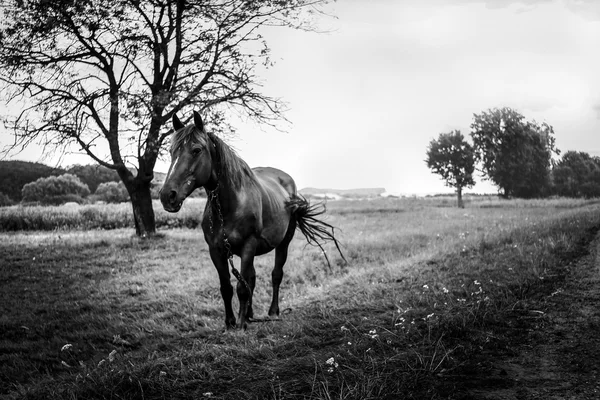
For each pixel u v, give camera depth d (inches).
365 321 228.4
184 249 601.9
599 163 3061.0
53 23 624.4
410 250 534.0
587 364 164.6
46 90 662.5
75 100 666.8
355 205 1669.5
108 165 679.7
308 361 173.3
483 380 153.0
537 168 2469.2
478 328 205.3
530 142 2458.2
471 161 1788.9
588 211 892.6
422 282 323.6
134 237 685.9
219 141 228.5
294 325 226.8
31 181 2229.3
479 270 343.0
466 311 222.2
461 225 796.0
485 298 241.1
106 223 914.1
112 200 2038.6
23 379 226.1
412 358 169.2
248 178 241.4
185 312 328.8
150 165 682.8
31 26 638.5
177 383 160.1
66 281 441.4
